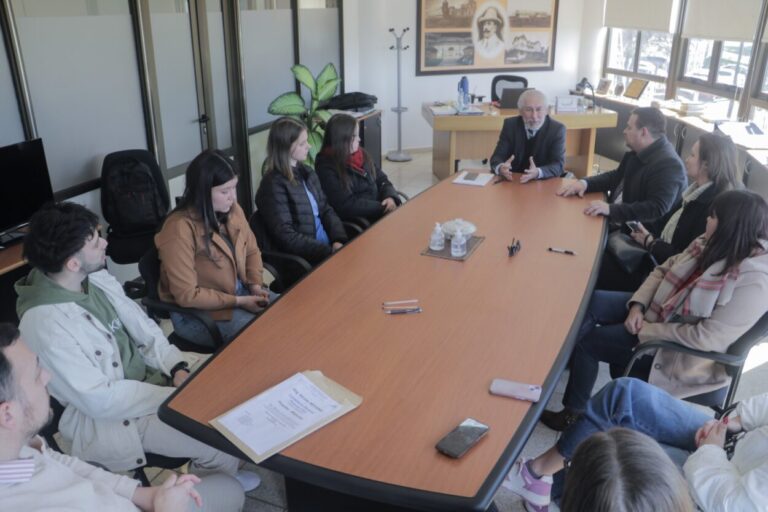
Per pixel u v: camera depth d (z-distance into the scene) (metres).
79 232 1.66
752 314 1.90
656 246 2.82
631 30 7.12
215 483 1.67
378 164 6.50
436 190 3.53
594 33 7.55
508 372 1.65
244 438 1.40
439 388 1.58
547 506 1.98
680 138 5.26
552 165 3.82
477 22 7.33
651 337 2.10
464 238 2.50
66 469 1.31
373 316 1.98
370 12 6.92
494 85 6.64
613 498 0.91
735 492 1.37
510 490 2.00
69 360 1.64
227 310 2.38
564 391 2.73
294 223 3.00
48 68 3.27
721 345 1.95
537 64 7.65
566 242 2.66
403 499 1.24
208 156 2.25
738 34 5.22
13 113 3.12
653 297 2.33
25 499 1.19
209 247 2.31
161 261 2.29
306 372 1.64
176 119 4.32
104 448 1.74
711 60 5.81
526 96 3.87
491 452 1.35
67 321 1.67
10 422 1.16
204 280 2.39
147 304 2.29
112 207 3.47
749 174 4.04
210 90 4.66
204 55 4.52
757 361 2.93
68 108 3.43
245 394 1.58
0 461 1.17
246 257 2.64
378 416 1.48
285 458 1.34
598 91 7.23
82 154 3.56
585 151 5.76
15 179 2.93
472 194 3.44
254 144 5.31
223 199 2.31
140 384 1.77
